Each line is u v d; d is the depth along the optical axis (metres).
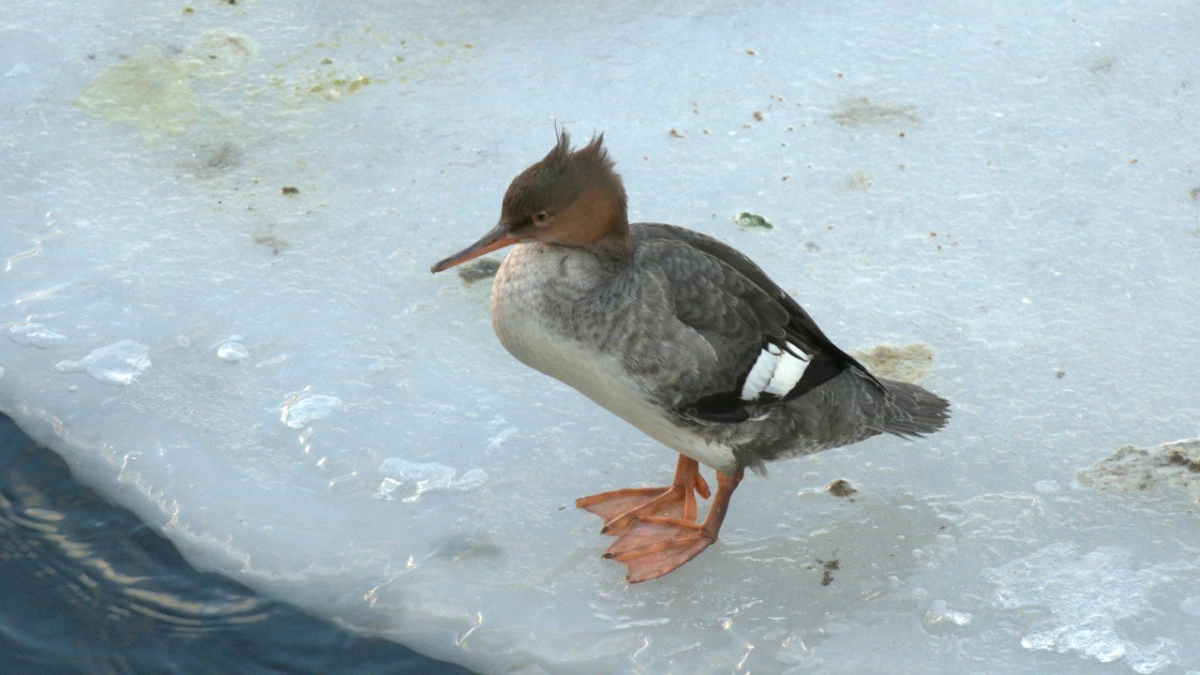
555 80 11.47
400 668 7.29
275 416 8.77
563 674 7.25
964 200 10.30
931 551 7.84
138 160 10.67
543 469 8.51
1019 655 7.19
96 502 8.20
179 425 8.68
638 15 12.22
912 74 11.46
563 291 7.34
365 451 8.54
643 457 8.68
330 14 12.18
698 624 7.50
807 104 11.20
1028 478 8.27
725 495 7.91
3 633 7.36
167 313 9.46
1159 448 8.36
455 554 7.93
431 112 11.16
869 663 7.20
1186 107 11.05
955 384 8.88
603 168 7.29
